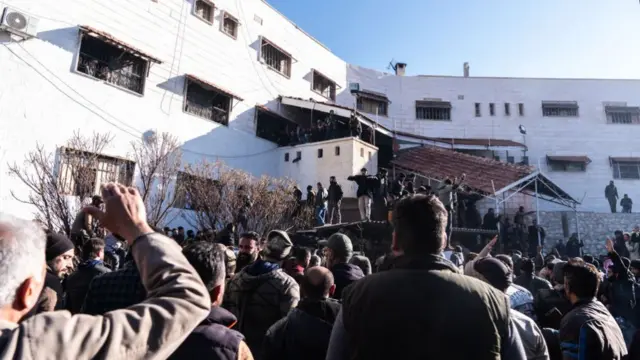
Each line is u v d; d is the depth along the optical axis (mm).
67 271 4227
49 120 11914
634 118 27672
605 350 2697
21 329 977
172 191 13500
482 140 26484
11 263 1073
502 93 28422
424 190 12336
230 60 18391
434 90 28344
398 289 1641
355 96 26266
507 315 1691
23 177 10969
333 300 2924
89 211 1387
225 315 2170
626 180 26234
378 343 1573
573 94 28141
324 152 18531
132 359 1050
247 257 4207
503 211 21922
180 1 16500
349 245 3889
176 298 1195
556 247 18109
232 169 14773
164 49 15625
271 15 21094
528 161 26703
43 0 12164
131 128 13977
